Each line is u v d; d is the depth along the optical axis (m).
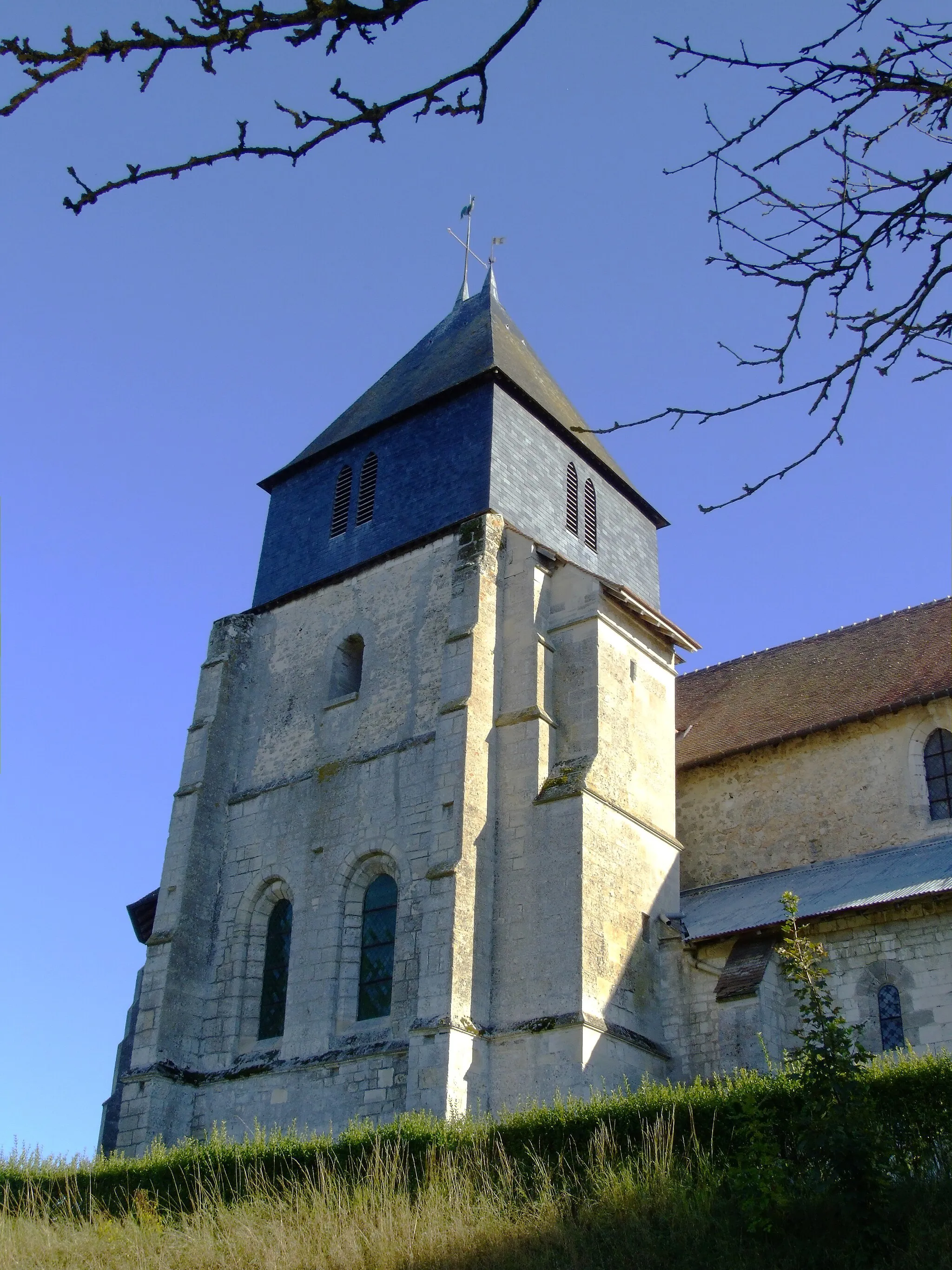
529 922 23.69
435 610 27.50
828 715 28.81
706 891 27.84
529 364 32.84
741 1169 14.36
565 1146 17.67
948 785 26.53
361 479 31.00
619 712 26.48
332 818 26.83
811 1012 16.22
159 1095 25.22
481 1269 15.02
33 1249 17.78
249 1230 16.97
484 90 6.93
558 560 27.61
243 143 6.70
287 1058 24.88
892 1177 14.34
